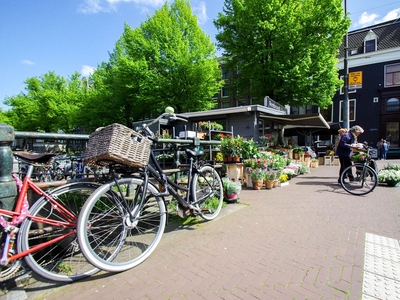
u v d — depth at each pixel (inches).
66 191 85.3
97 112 853.8
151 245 97.7
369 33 823.7
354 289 74.8
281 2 605.0
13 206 75.7
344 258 94.5
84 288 77.0
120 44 872.3
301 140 935.0
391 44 787.4
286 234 118.6
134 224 94.9
